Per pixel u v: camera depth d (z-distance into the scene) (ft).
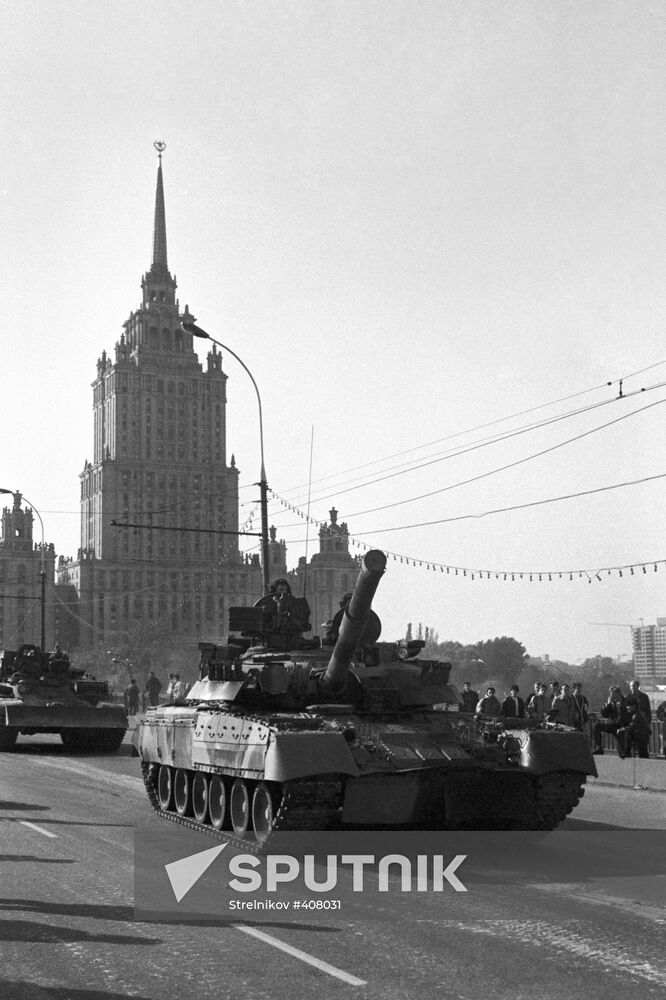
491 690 94.94
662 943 32.96
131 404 606.96
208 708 59.00
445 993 28.07
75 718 117.60
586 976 29.53
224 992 28.27
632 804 69.21
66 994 28.17
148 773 70.08
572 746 51.37
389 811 49.49
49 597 572.51
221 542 609.01
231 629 64.85
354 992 28.22
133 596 588.09
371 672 58.13
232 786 54.95
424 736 51.90
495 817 51.57
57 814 64.44
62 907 38.19
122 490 597.11
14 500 574.56
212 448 617.62
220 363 625.00
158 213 648.38
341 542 452.76
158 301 627.87
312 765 47.11
